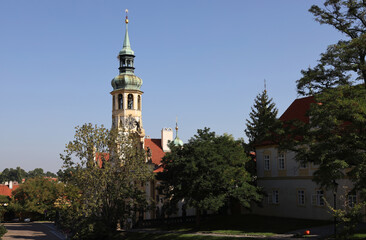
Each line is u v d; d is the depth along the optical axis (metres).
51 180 125.56
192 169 48.75
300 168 53.47
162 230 56.00
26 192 114.81
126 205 57.12
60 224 73.44
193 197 50.47
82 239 55.62
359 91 32.84
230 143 54.75
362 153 32.12
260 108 82.12
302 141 37.09
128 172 55.41
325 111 32.16
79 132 54.22
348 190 45.62
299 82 37.12
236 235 44.03
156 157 80.50
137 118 80.06
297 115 57.38
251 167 61.25
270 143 58.47
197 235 46.56
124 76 80.44
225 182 49.56
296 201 53.88
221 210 62.50
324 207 49.22
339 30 37.16
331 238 35.28
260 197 52.50
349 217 31.89
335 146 33.03
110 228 55.59
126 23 83.88
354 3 35.19
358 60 34.88
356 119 30.98
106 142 55.09
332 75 36.25
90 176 52.62
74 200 56.50
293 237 38.75
